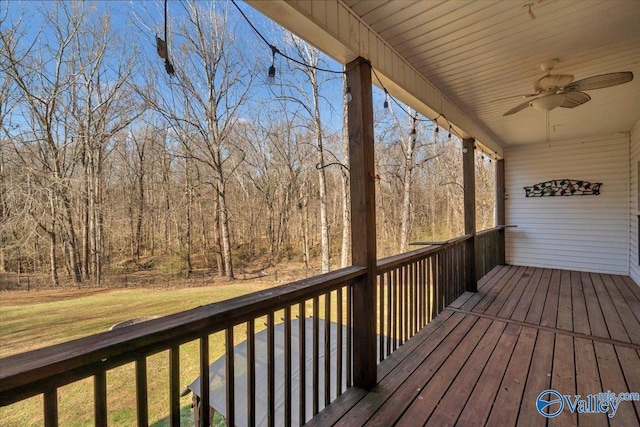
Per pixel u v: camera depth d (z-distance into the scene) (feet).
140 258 49.90
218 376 8.99
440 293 11.48
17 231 31.37
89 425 10.99
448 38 7.31
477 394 6.45
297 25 5.42
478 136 15.08
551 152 19.15
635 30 7.07
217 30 39.42
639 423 5.60
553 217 19.13
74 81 36.19
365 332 6.63
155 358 15.39
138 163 48.19
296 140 46.26
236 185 55.31
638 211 15.03
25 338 20.74
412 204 44.98
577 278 16.49
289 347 5.23
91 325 22.62
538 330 9.71
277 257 52.80
